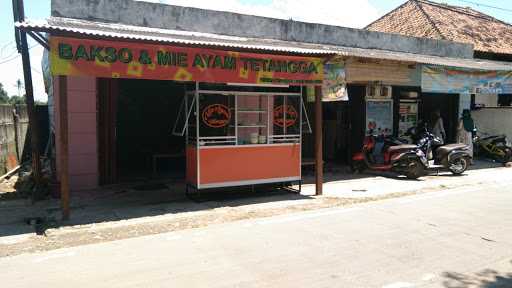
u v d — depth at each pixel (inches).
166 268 193.3
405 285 174.9
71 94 369.7
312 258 206.4
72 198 348.8
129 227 263.4
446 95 626.2
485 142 592.1
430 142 487.5
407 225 266.5
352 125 545.0
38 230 260.5
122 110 461.7
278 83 330.3
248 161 345.7
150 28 398.0
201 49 297.1
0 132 478.3
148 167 478.9
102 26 356.8
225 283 176.7
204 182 330.3
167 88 478.3
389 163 464.8
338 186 413.4
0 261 203.6
